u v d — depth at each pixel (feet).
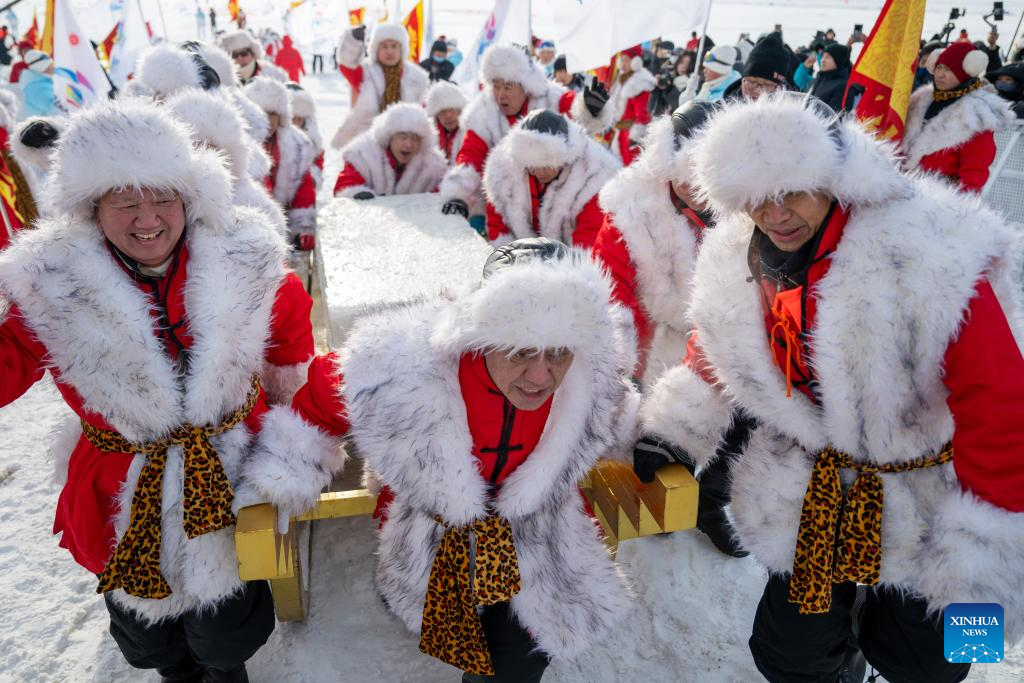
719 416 5.82
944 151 13.99
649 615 7.59
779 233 4.86
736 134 4.60
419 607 5.61
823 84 20.40
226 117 9.00
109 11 25.91
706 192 5.06
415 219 12.78
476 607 5.47
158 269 5.31
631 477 5.94
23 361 5.05
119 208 4.84
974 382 4.46
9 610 7.77
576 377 5.07
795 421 5.22
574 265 4.63
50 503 9.66
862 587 6.13
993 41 24.04
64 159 4.76
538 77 14.66
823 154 4.42
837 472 5.20
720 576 8.11
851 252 4.66
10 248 5.02
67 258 4.92
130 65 23.48
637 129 21.08
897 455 4.97
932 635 5.20
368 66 20.95
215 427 5.48
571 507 5.74
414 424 4.89
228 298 5.24
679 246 7.72
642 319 8.16
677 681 6.86
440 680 6.87
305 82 70.64
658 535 8.71
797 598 5.25
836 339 4.77
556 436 5.11
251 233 5.48
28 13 64.13
